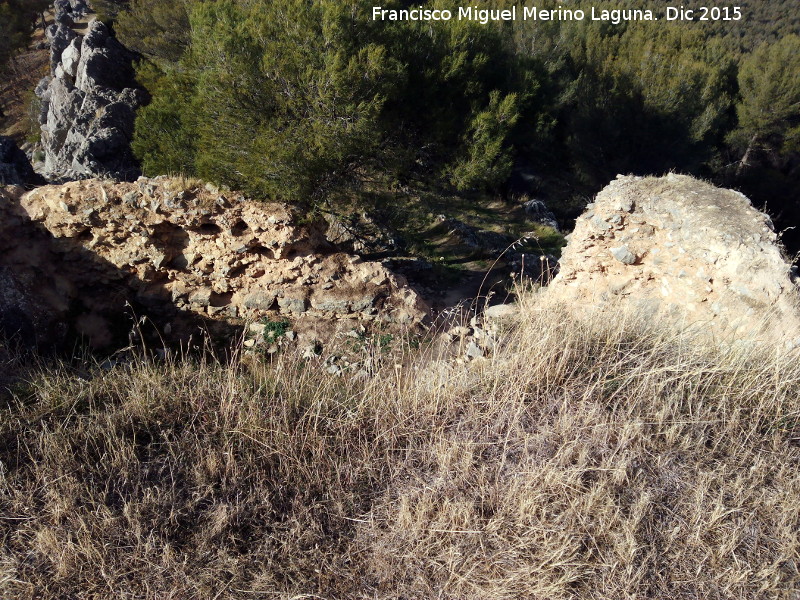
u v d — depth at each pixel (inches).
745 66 936.3
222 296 372.5
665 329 206.7
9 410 180.5
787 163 976.9
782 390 174.6
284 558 138.3
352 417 176.2
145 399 184.2
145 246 351.3
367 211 479.8
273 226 349.7
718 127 887.7
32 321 324.8
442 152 491.5
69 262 353.1
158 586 130.9
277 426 170.4
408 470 160.7
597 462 153.5
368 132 389.7
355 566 136.9
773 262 241.1
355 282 369.4
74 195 339.9
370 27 433.7
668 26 1059.3
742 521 138.6
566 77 854.5
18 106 1473.9
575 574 126.2
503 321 252.8
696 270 263.1
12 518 145.9
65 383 201.2
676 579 128.3
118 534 141.3
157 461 163.9
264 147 360.8
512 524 139.6
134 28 1000.2
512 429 165.9
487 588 127.7
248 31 399.5
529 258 577.6
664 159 849.5
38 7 1678.2
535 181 850.1
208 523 144.6
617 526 135.9
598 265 298.5
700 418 166.2
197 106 408.8
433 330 370.6
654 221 279.1
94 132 767.1
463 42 507.2
